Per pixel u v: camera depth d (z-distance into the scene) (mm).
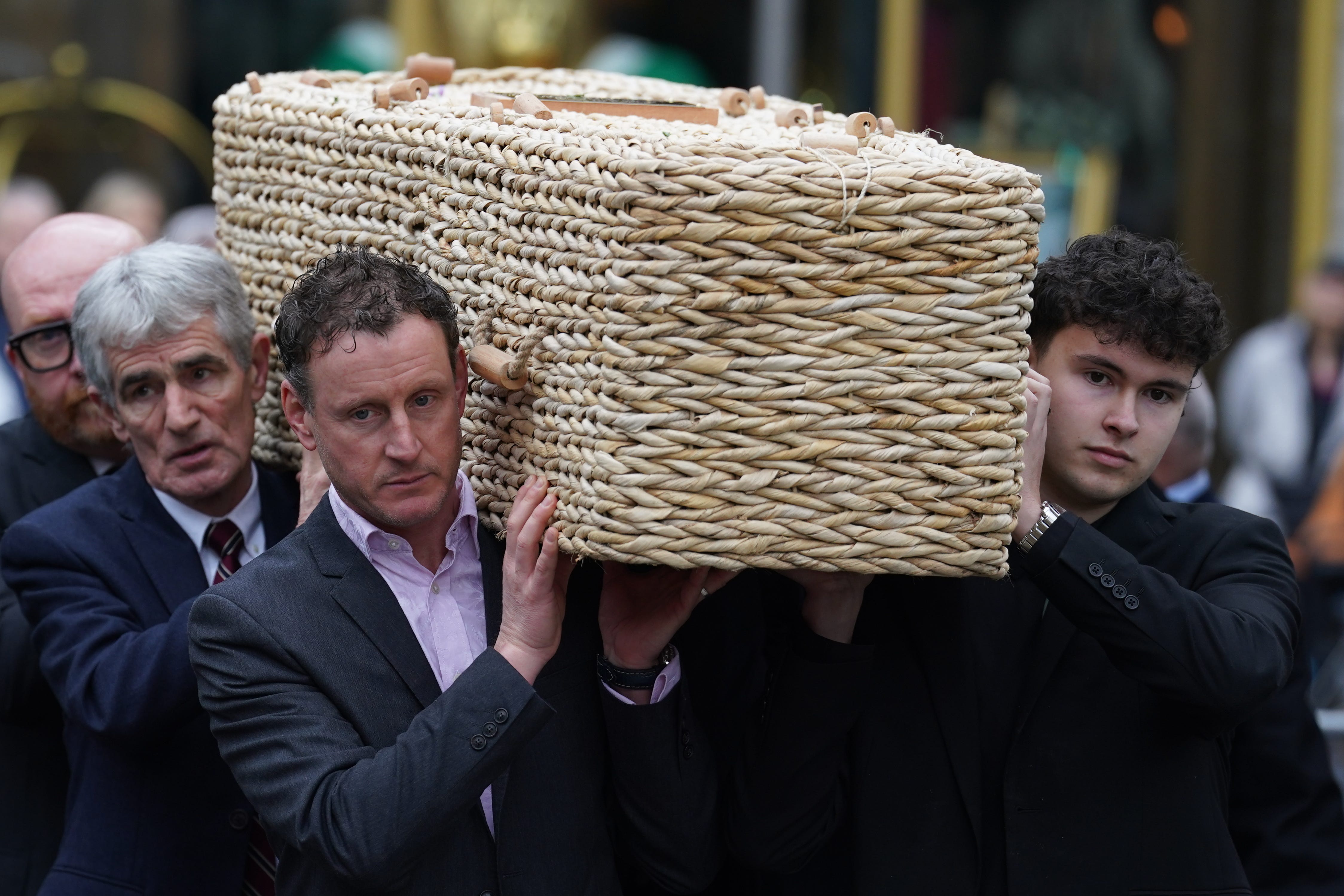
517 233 4707
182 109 14688
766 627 5676
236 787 5535
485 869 4855
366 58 14281
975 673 5238
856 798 5238
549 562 4625
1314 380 13523
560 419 4543
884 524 4336
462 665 4992
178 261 5516
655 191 4219
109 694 5254
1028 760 5113
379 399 4555
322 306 4590
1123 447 5047
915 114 14719
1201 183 15164
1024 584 5332
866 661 5016
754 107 6133
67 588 5578
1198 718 4914
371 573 4898
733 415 4254
